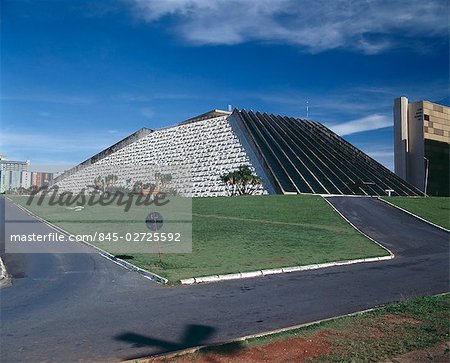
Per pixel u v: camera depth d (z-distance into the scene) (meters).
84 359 6.23
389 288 11.96
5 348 6.69
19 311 8.98
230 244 20.05
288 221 29.19
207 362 5.98
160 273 13.44
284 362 5.99
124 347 6.76
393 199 41.78
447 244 22.94
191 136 79.50
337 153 70.44
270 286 12.03
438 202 41.62
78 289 11.34
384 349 6.53
